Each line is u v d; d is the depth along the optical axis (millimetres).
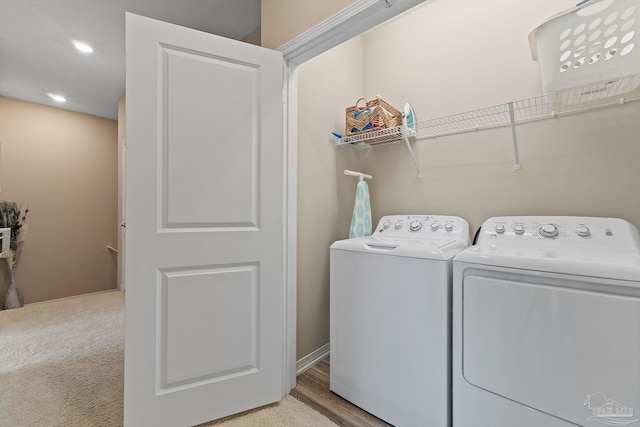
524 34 1654
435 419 1267
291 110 1679
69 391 1648
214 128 1406
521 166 1668
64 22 2322
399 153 2184
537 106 1591
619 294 917
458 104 1896
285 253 1666
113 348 2203
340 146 2203
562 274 1001
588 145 1479
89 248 4344
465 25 1877
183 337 1349
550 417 1008
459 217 1814
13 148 3744
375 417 1460
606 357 920
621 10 1114
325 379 1807
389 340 1413
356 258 1548
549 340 1014
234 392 1449
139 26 1264
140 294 1266
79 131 4254
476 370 1166
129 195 1243
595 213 1459
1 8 2146
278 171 1561
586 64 1202
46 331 2531
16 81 3291
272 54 1548
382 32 2318
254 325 1509
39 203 3939
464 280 1207
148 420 1281
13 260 3615
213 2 2150
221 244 1422
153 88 1289
